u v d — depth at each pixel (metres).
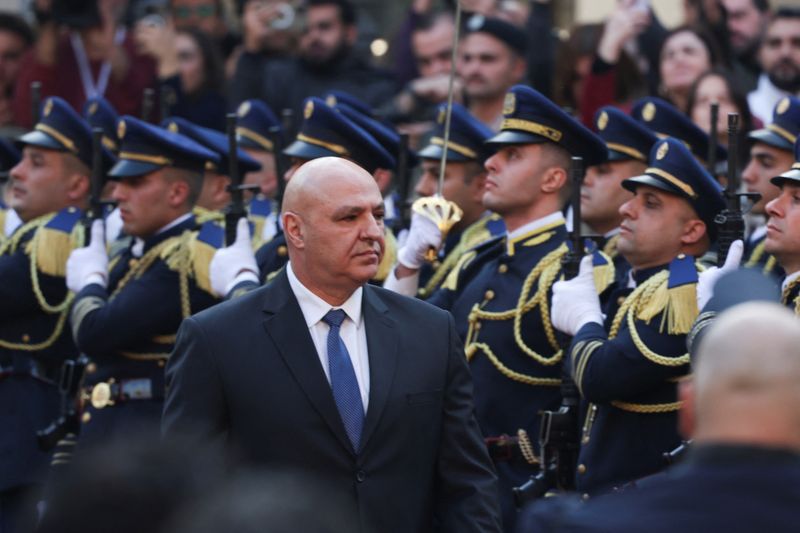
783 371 7.92
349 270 12.91
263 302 13.11
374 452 12.77
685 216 15.05
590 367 14.45
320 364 12.85
